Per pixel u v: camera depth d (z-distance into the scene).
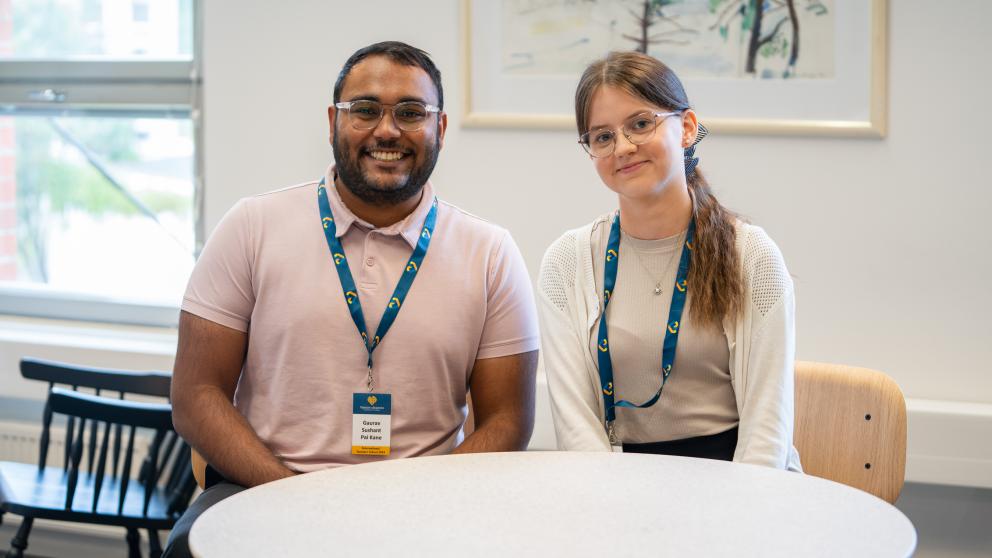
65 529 3.48
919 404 2.82
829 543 1.34
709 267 1.98
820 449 2.14
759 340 1.95
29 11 3.72
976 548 2.90
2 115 3.78
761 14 2.88
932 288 2.87
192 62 3.47
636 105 1.94
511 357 2.13
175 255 3.65
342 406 2.00
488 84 3.08
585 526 1.40
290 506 1.48
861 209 2.89
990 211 2.81
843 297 2.93
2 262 3.83
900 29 2.82
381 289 2.04
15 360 3.47
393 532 1.37
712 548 1.32
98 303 3.67
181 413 2.03
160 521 2.61
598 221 2.15
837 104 2.87
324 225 2.07
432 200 2.15
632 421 2.07
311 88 3.26
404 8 3.15
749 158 2.95
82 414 2.55
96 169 3.71
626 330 2.03
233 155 3.35
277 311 2.04
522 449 2.12
